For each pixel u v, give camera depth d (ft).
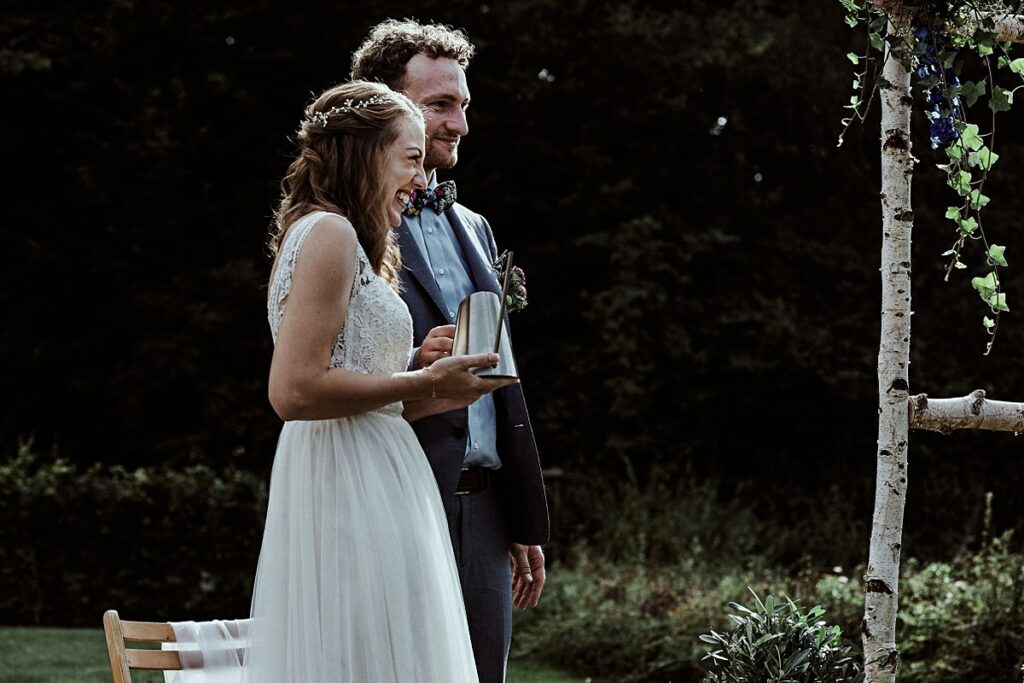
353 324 7.70
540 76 39.19
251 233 37.93
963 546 27.61
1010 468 34.19
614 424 36.81
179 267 37.40
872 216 38.73
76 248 37.06
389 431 8.11
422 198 9.65
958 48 9.70
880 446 9.49
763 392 37.04
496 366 7.70
